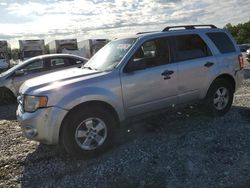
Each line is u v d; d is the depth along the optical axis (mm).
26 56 25922
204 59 5625
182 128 5457
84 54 29188
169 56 5254
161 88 5078
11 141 5469
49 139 4230
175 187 3592
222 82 5898
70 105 4223
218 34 6059
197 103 5707
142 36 5129
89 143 4410
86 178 3939
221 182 3631
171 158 4293
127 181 3805
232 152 4383
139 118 5012
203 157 4266
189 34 5609
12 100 9555
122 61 4789
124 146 4801
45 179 4000
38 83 4527
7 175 4145
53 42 28609
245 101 7320
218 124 5578
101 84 4500
